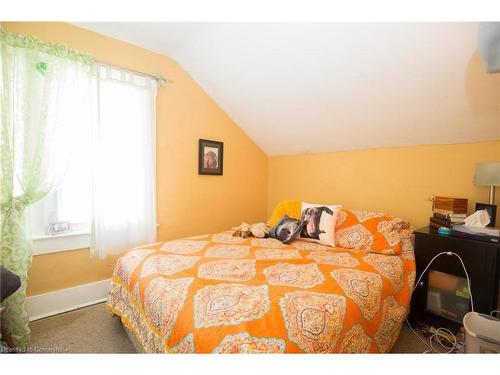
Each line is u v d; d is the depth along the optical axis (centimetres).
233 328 90
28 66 164
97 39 206
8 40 157
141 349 140
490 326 134
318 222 209
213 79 259
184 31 207
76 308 206
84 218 212
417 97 183
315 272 141
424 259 173
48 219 196
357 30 157
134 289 140
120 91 213
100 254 204
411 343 160
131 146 220
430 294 173
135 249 182
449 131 196
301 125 266
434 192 214
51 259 196
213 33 203
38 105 170
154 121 235
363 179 259
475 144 192
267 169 356
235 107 287
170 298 113
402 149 231
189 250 179
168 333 103
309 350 88
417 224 224
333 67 189
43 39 182
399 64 166
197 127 276
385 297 136
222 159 299
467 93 165
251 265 151
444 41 144
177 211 265
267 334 88
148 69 235
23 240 162
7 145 155
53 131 176
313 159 302
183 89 262
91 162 198
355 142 254
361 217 212
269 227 242
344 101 214
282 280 129
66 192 203
